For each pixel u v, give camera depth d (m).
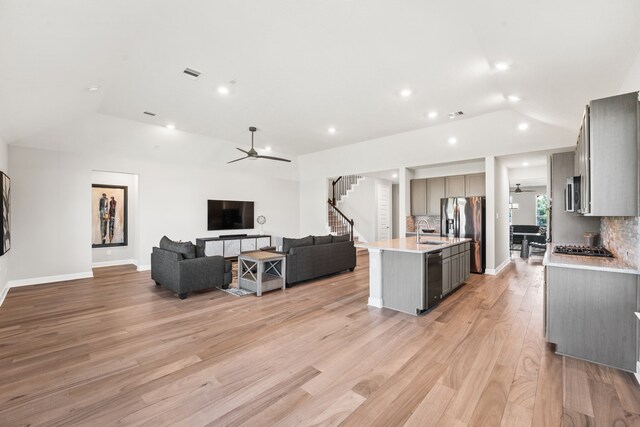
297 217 9.44
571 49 2.22
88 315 3.65
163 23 2.71
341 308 3.92
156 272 4.96
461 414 1.88
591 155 2.39
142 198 6.34
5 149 4.60
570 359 2.56
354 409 1.93
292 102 4.63
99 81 3.63
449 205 6.34
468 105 4.73
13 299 4.29
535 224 10.84
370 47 3.11
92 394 2.07
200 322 3.42
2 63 2.42
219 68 3.56
